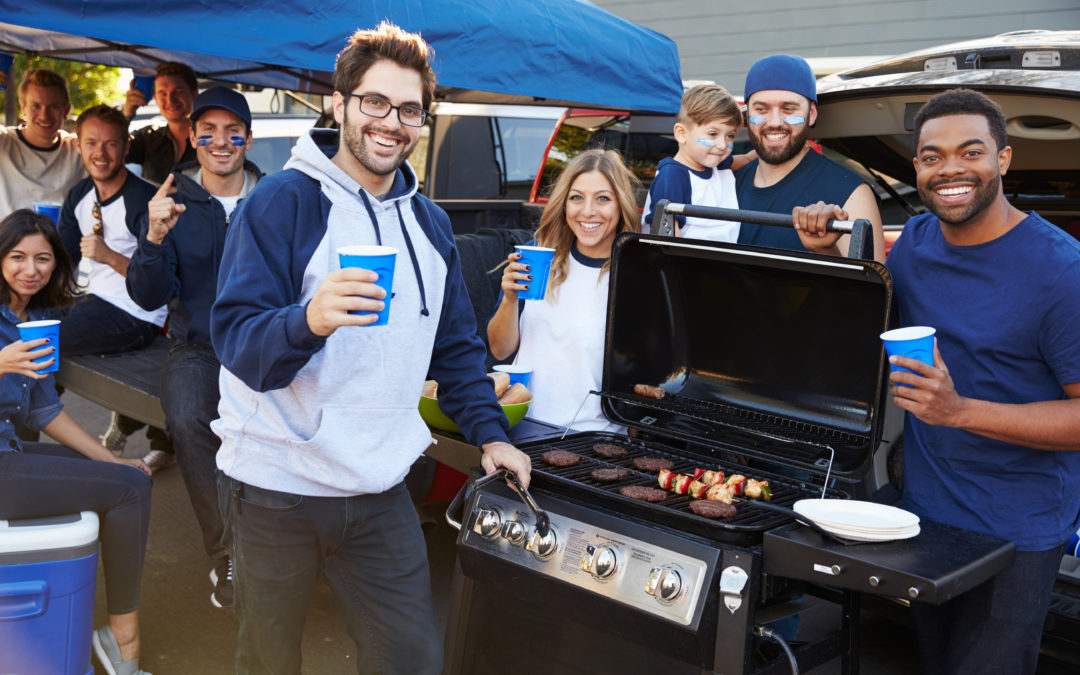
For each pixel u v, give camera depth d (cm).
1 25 479
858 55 863
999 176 201
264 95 855
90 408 592
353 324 171
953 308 212
